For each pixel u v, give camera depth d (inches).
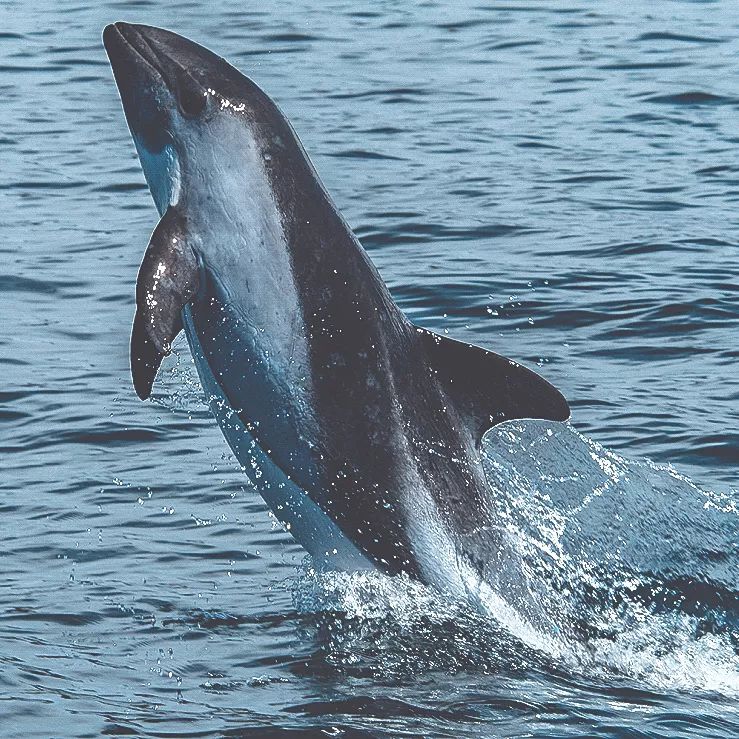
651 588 1354.6
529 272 2411.4
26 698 1061.1
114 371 1990.7
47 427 1787.6
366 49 4638.3
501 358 1242.0
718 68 4259.4
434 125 3614.7
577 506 1456.7
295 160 1294.3
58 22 5000.0
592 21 5118.1
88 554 1425.9
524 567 1301.7
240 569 1397.6
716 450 1692.9
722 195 2925.7
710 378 1940.2
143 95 1327.5
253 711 1056.2
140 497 1582.2
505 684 1135.6
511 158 3272.6
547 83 4121.6
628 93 3969.0
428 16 5260.8
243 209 1273.4
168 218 1277.1
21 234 2691.9
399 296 2298.2
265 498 1328.7
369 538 1282.0
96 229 2736.2
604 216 2775.6
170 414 1834.4
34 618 1258.6
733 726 1064.2
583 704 1093.8
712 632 1300.4
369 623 1254.9
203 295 1278.3
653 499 1517.0
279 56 4512.8
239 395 1288.1
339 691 1103.6
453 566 1269.7
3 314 2239.2
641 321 2166.6
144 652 1186.6
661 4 5506.9
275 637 1229.1
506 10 5378.9
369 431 1263.5
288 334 1261.1
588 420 1788.9
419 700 1088.2
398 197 2923.2
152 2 5462.6
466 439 1279.5
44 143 3432.6
